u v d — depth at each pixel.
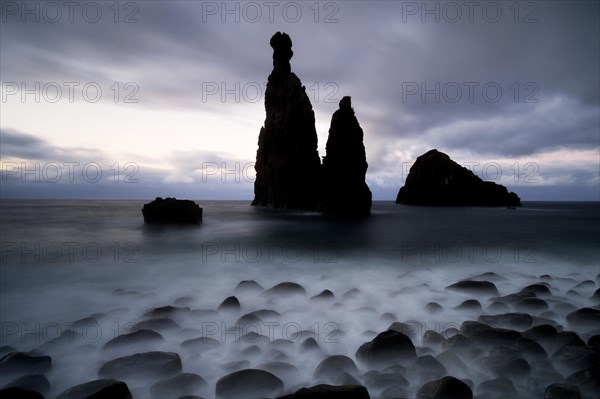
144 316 5.73
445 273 9.24
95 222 25.00
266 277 8.80
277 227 23.16
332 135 37.94
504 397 3.41
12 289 7.65
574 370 3.79
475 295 6.95
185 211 22.33
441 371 3.80
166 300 6.88
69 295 7.20
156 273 9.20
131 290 7.61
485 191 84.88
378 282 8.27
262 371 3.68
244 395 3.50
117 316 5.96
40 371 3.94
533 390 3.55
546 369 3.83
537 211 64.00
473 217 39.22
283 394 3.59
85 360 4.33
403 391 3.53
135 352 4.49
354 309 6.11
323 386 3.29
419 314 5.97
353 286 7.92
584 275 9.02
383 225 25.84
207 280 8.48
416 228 23.39
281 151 50.16
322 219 31.47
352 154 36.97
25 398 3.22
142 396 3.60
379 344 4.16
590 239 17.09
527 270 9.70
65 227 21.31
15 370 3.87
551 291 7.30
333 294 6.82
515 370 3.73
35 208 56.75
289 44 54.03
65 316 6.02
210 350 4.50
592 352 3.87
